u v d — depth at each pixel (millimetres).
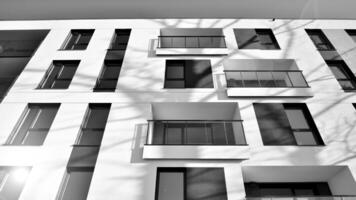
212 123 7195
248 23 9766
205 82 7473
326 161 5512
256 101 6836
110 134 6098
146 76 7633
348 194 5305
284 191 5914
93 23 10000
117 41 9555
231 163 5547
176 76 7992
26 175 5680
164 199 5211
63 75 8234
